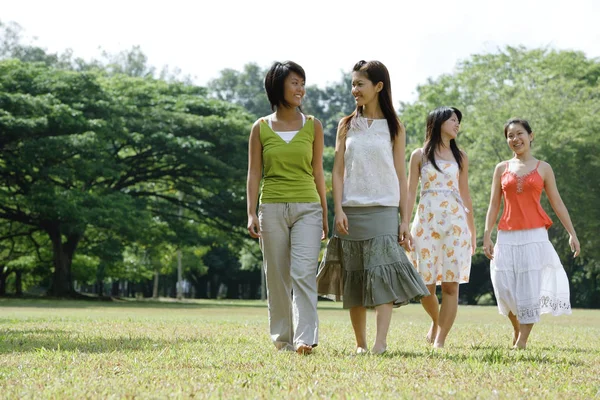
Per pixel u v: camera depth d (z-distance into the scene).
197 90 97.31
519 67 95.56
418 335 17.92
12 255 89.00
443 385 8.80
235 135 84.62
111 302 71.06
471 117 90.94
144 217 75.56
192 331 18.56
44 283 104.94
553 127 81.19
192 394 7.93
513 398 7.96
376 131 13.21
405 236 13.17
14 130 70.62
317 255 12.83
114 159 80.88
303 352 12.14
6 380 9.12
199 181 83.50
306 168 12.98
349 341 15.64
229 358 11.34
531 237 15.45
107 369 10.05
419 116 105.12
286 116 13.17
